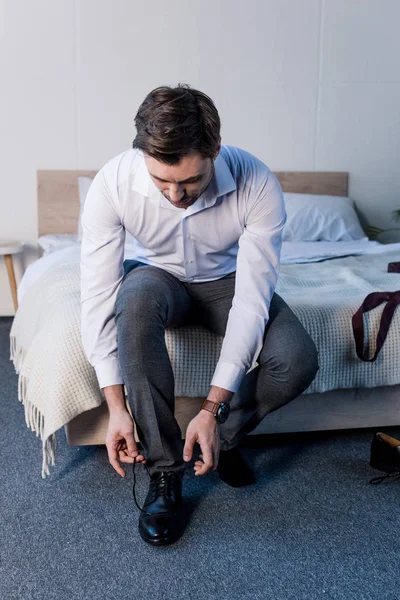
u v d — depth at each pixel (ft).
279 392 4.62
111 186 4.43
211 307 5.07
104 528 4.41
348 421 5.71
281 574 3.89
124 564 3.99
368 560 4.03
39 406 5.07
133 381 4.17
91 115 11.32
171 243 4.76
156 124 3.43
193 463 5.40
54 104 11.18
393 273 7.30
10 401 7.04
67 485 5.02
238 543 4.22
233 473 5.00
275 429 5.58
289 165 12.16
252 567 3.96
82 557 4.06
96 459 5.49
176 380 5.11
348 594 3.71
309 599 3.67
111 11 11.05
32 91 11.09
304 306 5.44
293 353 4.47
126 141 11.50
